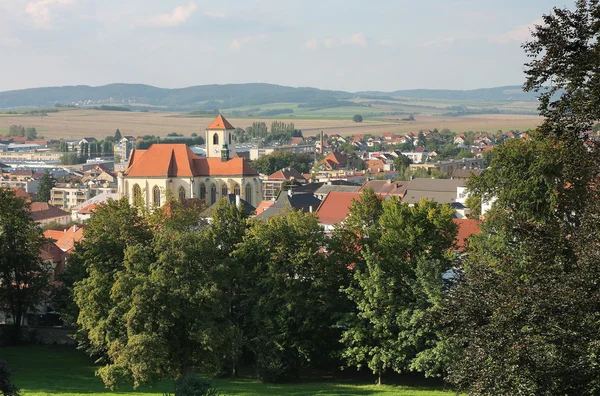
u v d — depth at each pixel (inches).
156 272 3508.9
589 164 1946.4
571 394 1680.6
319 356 4197.8
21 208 5191.9
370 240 4131.4
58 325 5551.2
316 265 4074.8
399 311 3789.4
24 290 5152.6
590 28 1849.2
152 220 4832.7
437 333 3491.6
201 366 3641.7
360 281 3836.1
